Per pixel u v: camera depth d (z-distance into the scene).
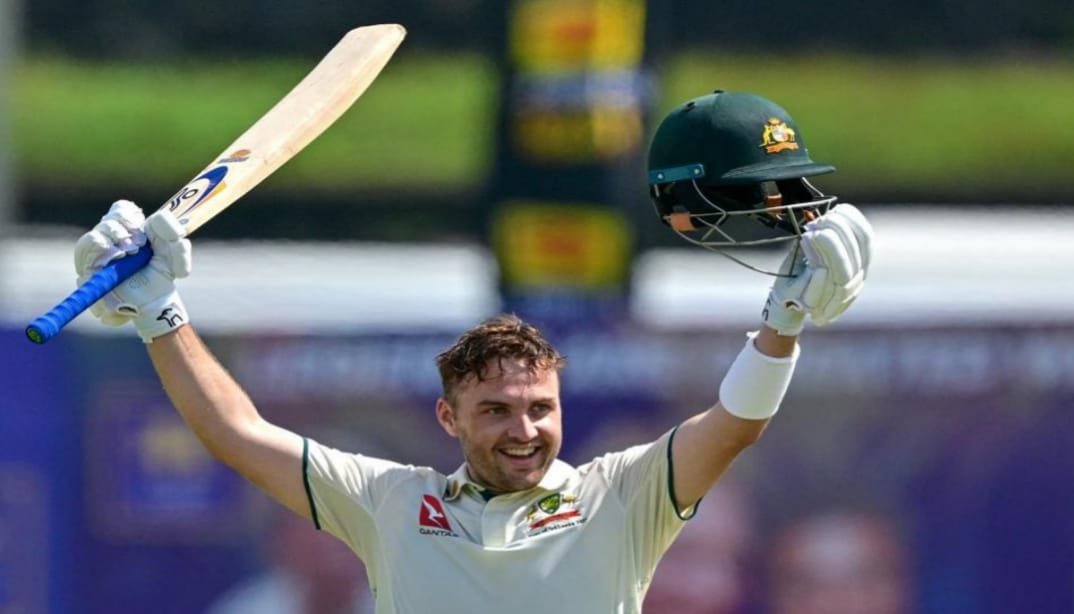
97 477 27.88
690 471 14.12
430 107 72.69
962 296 31.70
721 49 77.38
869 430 28.59
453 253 42.56
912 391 28.67
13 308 33.03
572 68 31.58
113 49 76.75
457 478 14.40
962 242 41.06
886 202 70.94
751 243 13.84
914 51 78.12
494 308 32.44
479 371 14.04
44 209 69.25
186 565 28.02
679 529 14.41
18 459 27.75
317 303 32.56
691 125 13.75
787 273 13.68
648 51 32.34
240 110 73.81
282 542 28.02
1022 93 75.50
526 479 14.12
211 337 28.09
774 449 28.39
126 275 14.18
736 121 13.67
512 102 32.09
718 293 35.19
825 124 73.06
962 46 78.44
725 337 28.59
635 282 32.62
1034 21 78.50
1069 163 72.06
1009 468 28.75
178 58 77.19
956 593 28.62
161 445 28.00
